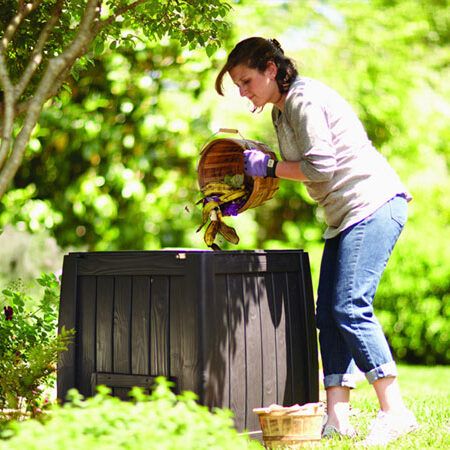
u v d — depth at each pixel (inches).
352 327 186.1
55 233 414.0
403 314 435.2
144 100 388.2
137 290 183.8
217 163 205.9
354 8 502.6
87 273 193.9
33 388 195.0
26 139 151.3
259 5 449.7
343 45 479.5
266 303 186.2
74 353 194.4
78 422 129.9
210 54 203.2
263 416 173.8
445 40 631.2
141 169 394.0
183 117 386.9
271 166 187.5
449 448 174.4
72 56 160.1
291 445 172.9
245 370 179.9
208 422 136.6
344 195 187.8
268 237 481.4
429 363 438.3
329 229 196.2
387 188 190.2
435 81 529.7
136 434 126.8
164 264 178.1
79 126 386.6
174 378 176.1
